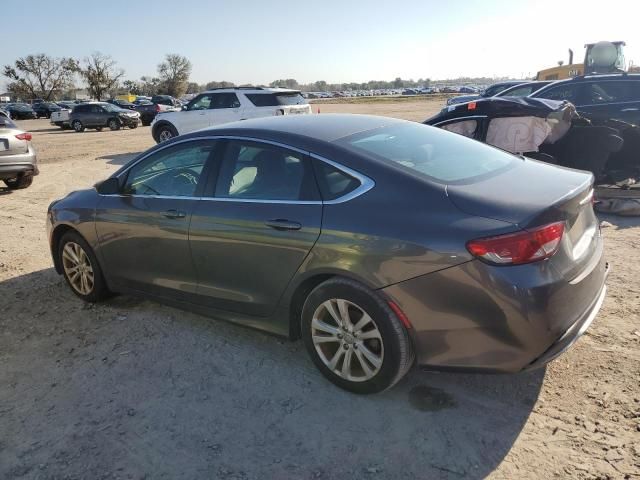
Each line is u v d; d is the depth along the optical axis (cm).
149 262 395
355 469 254
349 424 285
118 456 269
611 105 887
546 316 252
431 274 262
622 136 704
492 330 256
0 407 315
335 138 324
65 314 441
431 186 279
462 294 257
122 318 427
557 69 2264
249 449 270
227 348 372
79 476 257
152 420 296
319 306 308
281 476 252
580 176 315
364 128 352
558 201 267
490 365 262
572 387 305
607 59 1480
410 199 278
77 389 329
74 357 369
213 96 1520
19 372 353
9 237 686
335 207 296
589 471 244
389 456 261
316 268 299
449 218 264
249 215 327
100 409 308
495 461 254
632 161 714
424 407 297
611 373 316
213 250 348
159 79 10469
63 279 525
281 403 306
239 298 346
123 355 368
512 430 274
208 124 1516
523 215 255
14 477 258
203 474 255
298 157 320
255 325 346
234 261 338
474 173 307
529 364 259
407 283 269
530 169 327
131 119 2866
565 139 676
